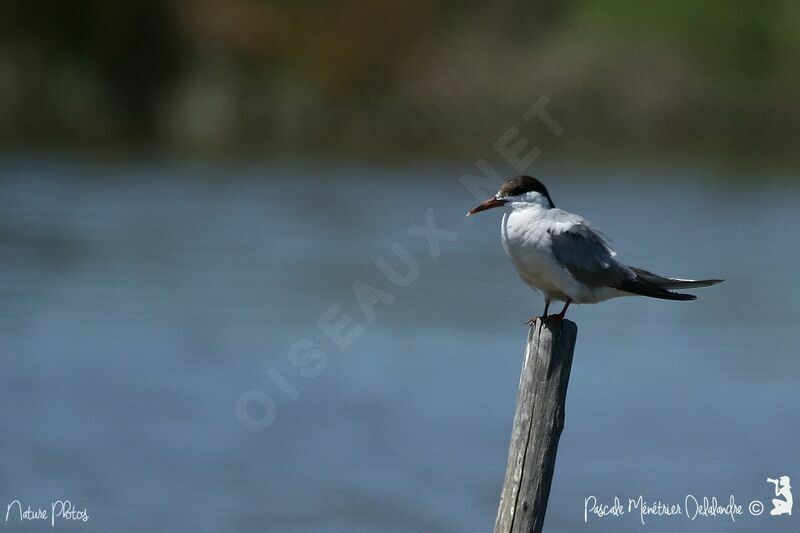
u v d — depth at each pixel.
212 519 10.77
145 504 10.99
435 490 11.43
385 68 33.59
